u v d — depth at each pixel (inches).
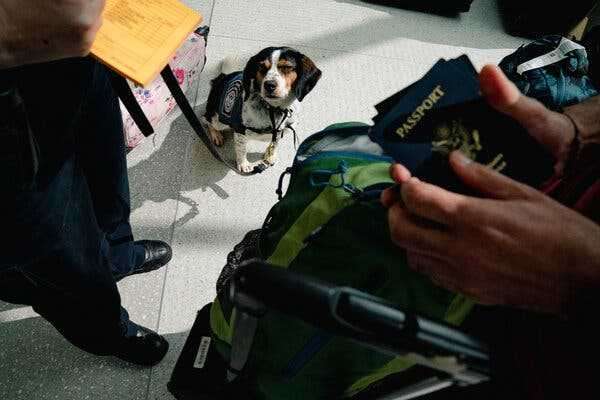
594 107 24.0
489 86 20.5
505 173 23.0
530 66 61.8
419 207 19.2
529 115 21.0
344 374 37.2
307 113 91.1
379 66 99.0
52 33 25.6
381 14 107.2
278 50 71.9
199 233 76.2
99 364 64.1
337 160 37.6
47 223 34.0
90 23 26.3
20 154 27.5
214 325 43.0
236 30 98.7
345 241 33.1
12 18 24.2
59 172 34.2
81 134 40.9
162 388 63.8
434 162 23.6
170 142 83.7
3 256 33.3
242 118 72.7
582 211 22.6
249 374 41.9
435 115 23.4
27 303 45.1
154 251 70.0
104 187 49.0
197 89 90.5
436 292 31.7
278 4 104.1
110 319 51.6
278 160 85.8
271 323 35.9
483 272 18.6
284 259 36.5
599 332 19.2
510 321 28.3
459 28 108.7
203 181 81.3
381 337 18.4
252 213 79.5
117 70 33.9
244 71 75.5
